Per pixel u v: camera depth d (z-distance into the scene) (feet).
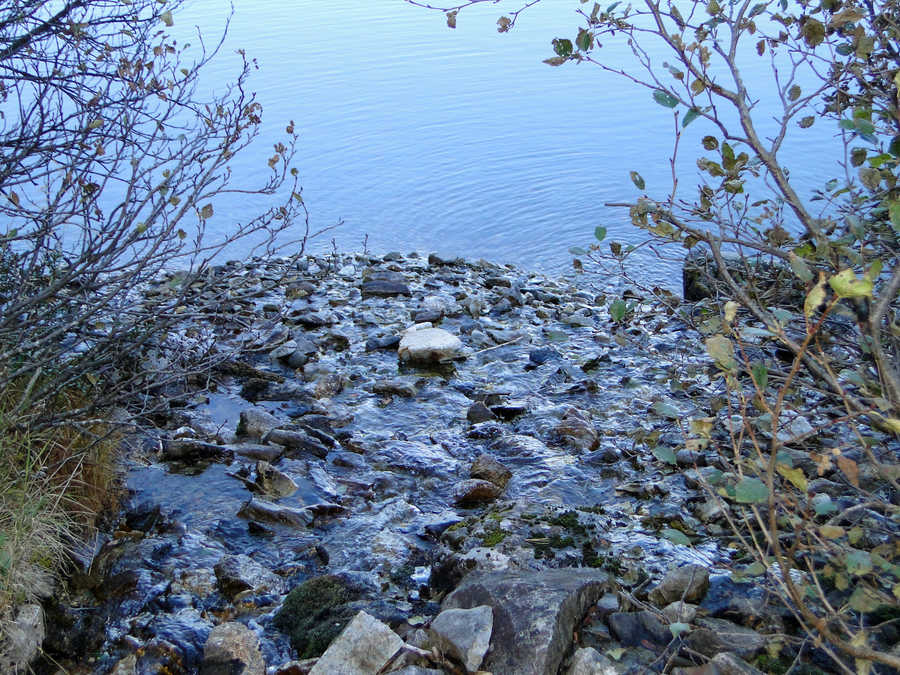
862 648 8.65
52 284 16.21
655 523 15.92
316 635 12.96
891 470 10.12
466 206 40.47
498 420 21.09
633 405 21.47
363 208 40.57
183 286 18.38
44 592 13.78
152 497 17.39
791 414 18.01
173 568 14.92
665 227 12.90
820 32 12.42
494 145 47.93
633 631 12.23
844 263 12.73
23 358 16.61
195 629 13.34
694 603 13.16
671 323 27.35
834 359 13.71
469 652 11.50
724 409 19.51
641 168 43.37
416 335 25.57
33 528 14.06
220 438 19.84
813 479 15.83
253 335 25.88
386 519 16.58
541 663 11.21
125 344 18.43
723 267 12.29
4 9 16.60
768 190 35.73
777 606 12.76
